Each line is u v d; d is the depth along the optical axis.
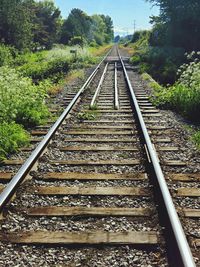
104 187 3.01
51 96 7.83
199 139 4.28
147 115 5.84
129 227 2.40
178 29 18.27
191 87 6.55
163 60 15.77
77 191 2.94
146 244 2.20
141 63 17.69
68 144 4.28
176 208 2.63
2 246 2.21
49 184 3.11
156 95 7.43
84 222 2.48
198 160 3.68
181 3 17.84
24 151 4.06
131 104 6.80
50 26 44.22
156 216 2.51
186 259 1.86
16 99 5.39
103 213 2.57
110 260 2.07
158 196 2.81
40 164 3.56
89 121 5.41
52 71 12.36
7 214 2.56
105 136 4.64
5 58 15.32
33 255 2.12
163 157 3.77
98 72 13.78
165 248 2.15
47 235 2.30
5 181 3.20
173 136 4.61
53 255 2.12
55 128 4.62
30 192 2.91
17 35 25.31
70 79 10.98
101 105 6.79
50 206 2.69
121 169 3.44
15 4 25.64
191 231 2.35
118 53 34.34
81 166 3.55
